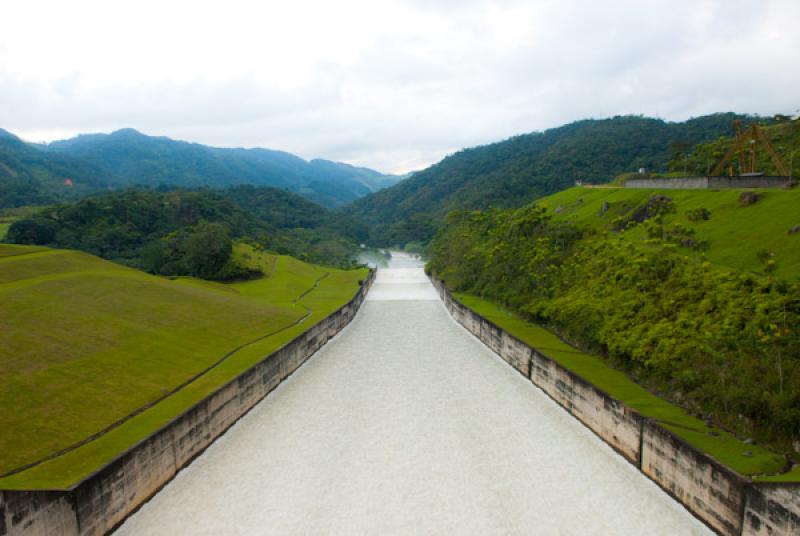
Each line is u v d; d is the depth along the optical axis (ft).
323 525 67.72
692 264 120.37
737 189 171.42
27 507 54.39
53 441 75.72
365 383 121.49
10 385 84.23
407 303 238.27
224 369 113.70
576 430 94.99
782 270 108.27
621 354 108.78
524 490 75.41
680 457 70.74
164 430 76.69
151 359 109.91
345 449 87.97
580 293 137.80
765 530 57.36
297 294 240.32
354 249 513.04
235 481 78.13
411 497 73.72
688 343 93.61
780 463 68.64
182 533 66.18
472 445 88.99
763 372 80.74
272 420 100.48
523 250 190.90
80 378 93.40
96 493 63.00
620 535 65.57
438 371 130.21
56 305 119.96
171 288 165.48
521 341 127.24
